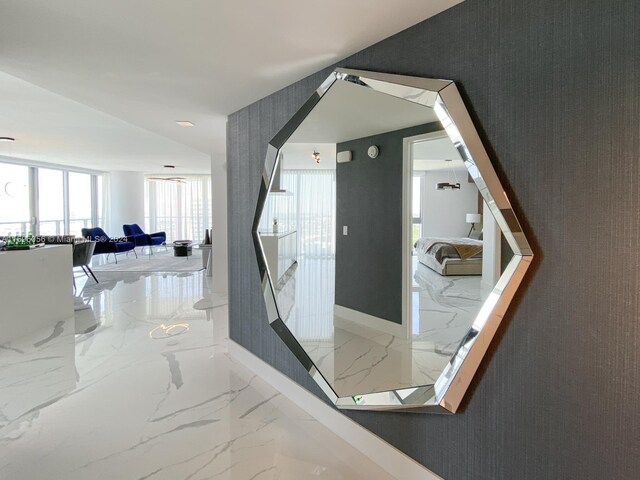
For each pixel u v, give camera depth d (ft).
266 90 9.63
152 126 13.83
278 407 9.04
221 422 8.37
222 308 17.79
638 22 4.04
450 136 5.70
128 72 8.50
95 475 6.62
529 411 4.95
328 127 8.38
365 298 7.95
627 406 4.17
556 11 4.63
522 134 4.97
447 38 5.82
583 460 4.50
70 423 8.26
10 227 28.27
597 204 4.35
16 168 28.76
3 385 10.05
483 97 5.39
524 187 4.96
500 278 5.14
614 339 4.25
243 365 11.45
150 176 41.04
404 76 6.34
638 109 4.05
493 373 5.31
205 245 27.07
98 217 38.19
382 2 5.63
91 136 19.39
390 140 7.17
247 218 11.14
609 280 4.28
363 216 8.04
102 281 24.07
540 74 4.78
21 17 6.19
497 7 5.20
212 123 13.24
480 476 5.51
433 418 6.13
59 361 11.67
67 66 8.17
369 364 7.62
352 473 6.77
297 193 9.50
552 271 4.72
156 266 30.17
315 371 8.36
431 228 6.39
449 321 5.99
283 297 9.74
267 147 10.09
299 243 9.48
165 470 6.77
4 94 12.29
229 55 7.55
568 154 4.56
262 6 5.79
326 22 6.24
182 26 6.45
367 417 7.27
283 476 6.66
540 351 4.83
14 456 7.13
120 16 6.15
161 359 11.87
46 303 15.11
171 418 8.50
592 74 4.36
